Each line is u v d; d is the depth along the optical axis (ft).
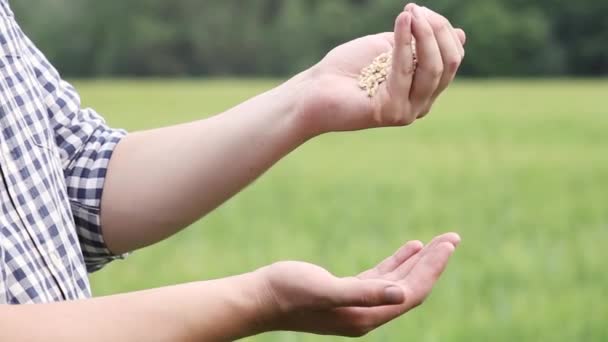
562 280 31.78
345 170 67.87
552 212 47.91
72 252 7.60
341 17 239.50
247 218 46.34
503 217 46.16
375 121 7.98
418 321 25.90
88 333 6.41
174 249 38.01
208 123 8.74
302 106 8.20
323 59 8.34
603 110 123.13
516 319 26.30
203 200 8.61
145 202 8.60
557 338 25.07
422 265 7.04
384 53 8.18
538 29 242.58
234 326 6.74
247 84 190.39
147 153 8.72
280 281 6.72
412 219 45.47
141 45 237.45
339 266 33.01
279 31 241.76
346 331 7.02
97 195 8.63
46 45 229.04
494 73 245.24
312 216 46.75
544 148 81.97
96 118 9.04
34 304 6.52
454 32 7.87
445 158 75.25
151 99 142.41
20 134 7.55
